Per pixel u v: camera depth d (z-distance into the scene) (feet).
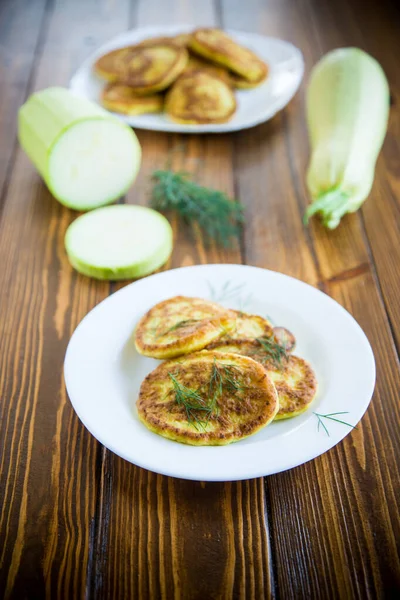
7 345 1.76
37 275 1.95
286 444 1.40
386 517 1.42
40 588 1.34
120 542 1.39
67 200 2.12
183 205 2.14
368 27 2.88
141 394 1.49
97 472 1.50
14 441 1.56
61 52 2.79
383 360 1.71
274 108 2.34
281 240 2.04
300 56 2.54
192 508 1.43
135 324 1.69
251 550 1.38
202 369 1.49
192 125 2.28
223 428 1.41
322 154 2.08
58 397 1.64
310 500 1.44
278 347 1.56
